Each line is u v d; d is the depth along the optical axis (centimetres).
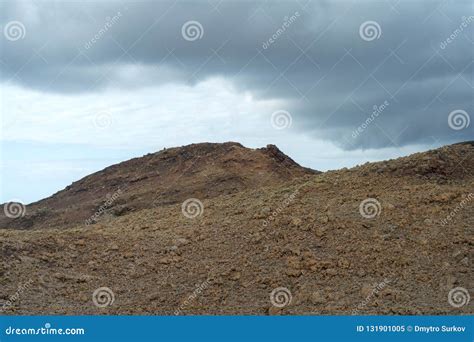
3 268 1700
